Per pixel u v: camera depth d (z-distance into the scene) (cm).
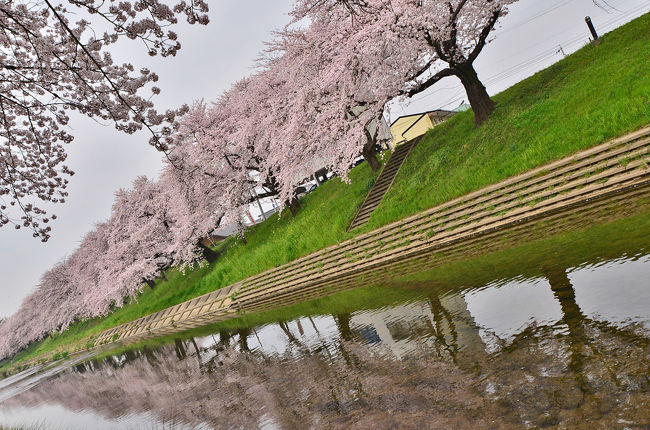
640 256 674
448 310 806
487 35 2072
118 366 2070
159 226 3747
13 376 4528
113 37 680
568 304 616
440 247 1459
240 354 1229
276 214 3428
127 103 685
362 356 774
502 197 1403
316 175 4384
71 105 747
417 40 1884
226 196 2922
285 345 1102
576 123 1495
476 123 2150
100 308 3981
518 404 429
